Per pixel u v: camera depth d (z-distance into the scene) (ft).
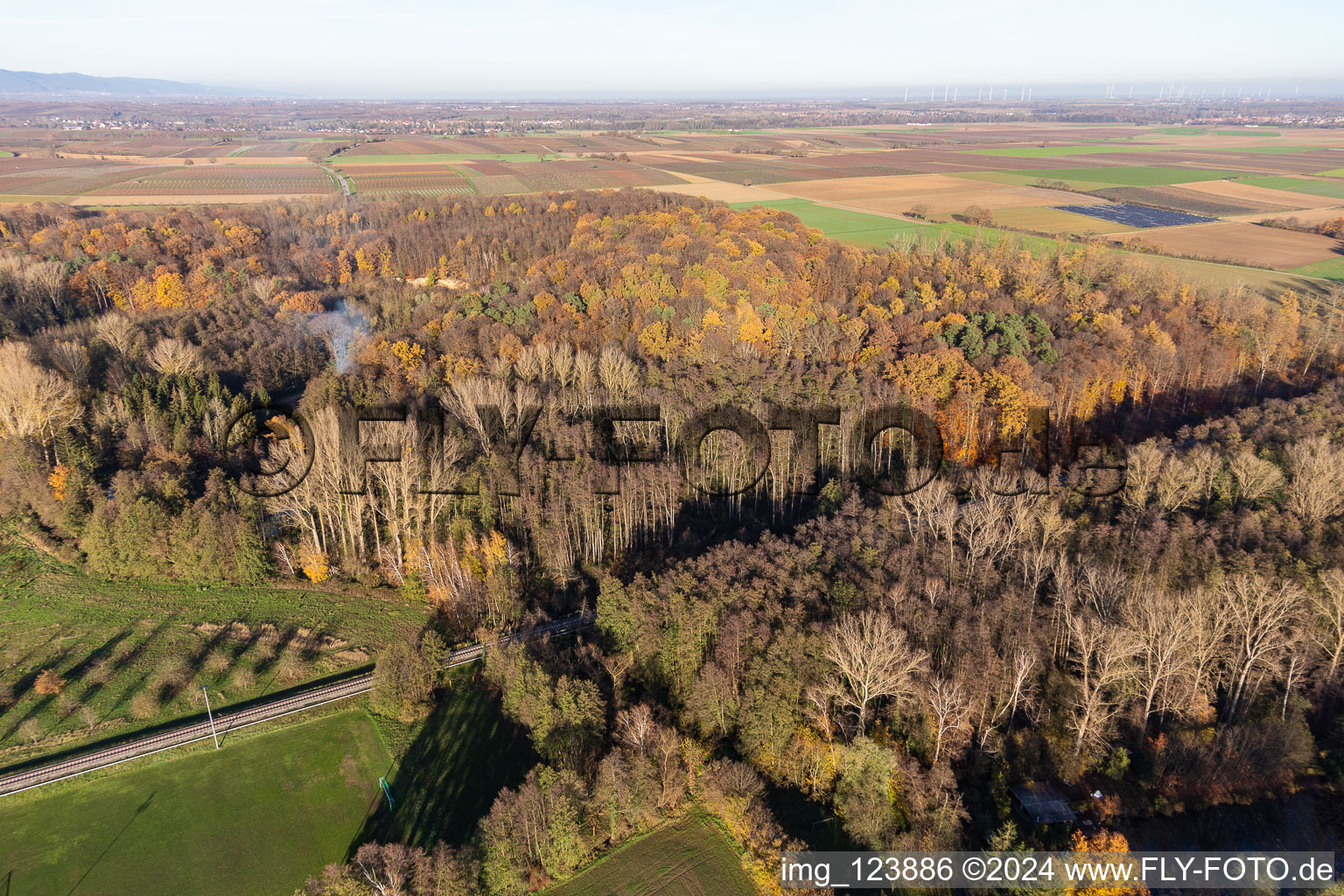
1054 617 264.72
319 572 340.18
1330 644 246.27
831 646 241.35
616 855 215.10
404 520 343.87
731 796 223.51
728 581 276.41
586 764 230.27
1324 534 287.89
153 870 209.05
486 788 238.07
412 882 190.19
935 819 212.43
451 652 299.17
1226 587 247.29
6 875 206.59
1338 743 234.99
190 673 285.43
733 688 245.65
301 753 250.37
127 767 242.58
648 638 264.93
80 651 296.30
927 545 309.63
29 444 370.94
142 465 378.12
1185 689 239.09
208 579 341.41
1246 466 317.83
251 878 207.51
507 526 349.41
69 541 361.10
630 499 355.36
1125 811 221.05
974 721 241.35
